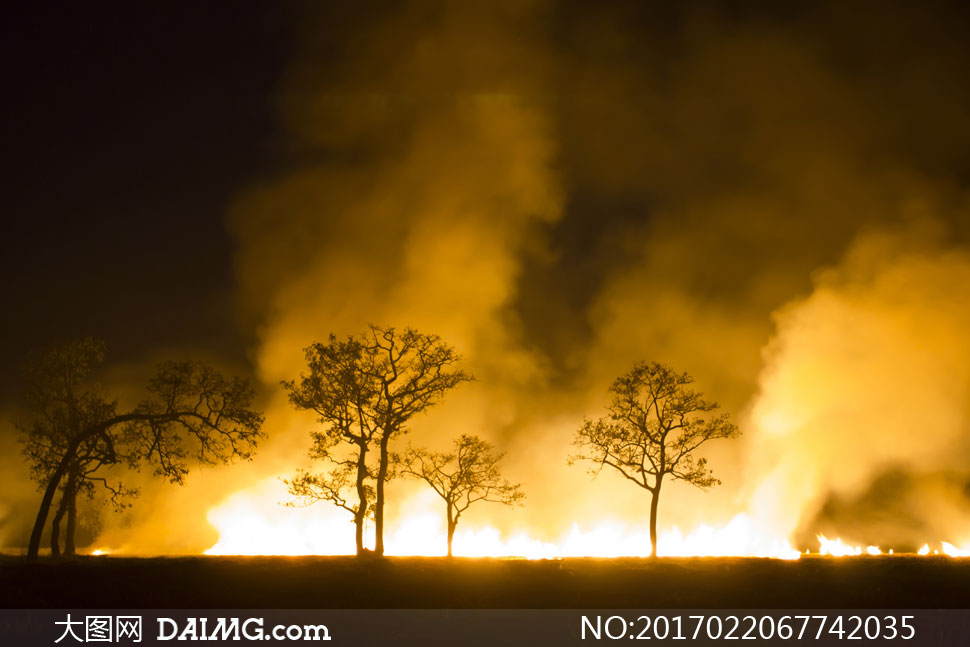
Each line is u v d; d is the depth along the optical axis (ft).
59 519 264.31
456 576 232.94
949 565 273.33
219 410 274.98
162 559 270.46
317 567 246.68
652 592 215.10
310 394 296.71
